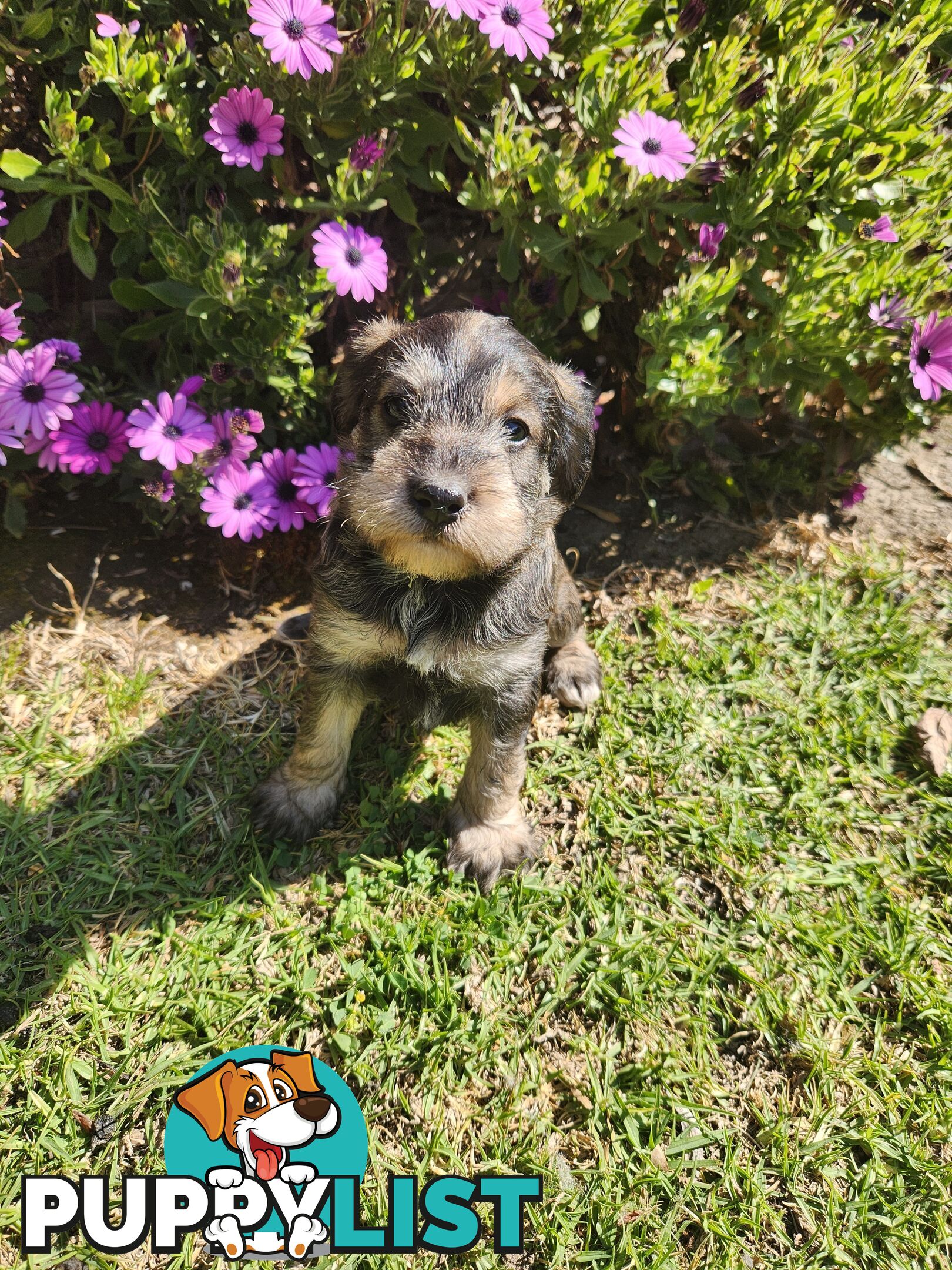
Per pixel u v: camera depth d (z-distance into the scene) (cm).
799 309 61
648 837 55
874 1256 41
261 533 60
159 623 62
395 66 54
